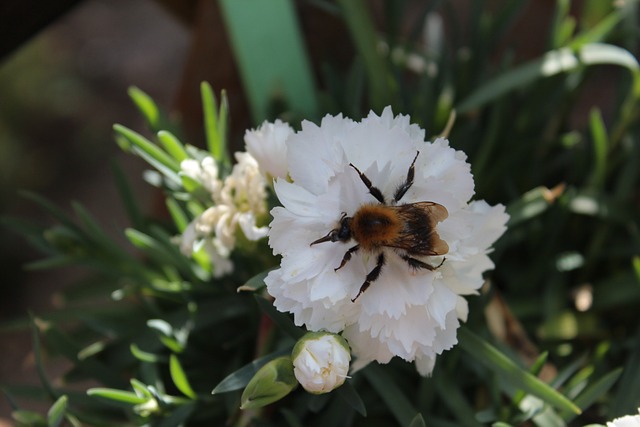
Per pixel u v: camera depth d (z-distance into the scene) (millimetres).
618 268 334
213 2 341
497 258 306
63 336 295
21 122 623
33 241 314
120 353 307
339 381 236
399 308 240
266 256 268
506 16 337
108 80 645
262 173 260
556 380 277
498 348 291
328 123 244
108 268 305
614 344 313
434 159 247
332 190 240
